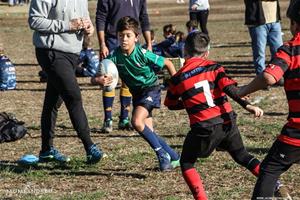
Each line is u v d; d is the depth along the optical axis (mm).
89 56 46469
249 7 37250
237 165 21844
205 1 56594
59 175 21453
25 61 57938
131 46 20812
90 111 33812
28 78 47406
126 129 28797
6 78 41562
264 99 35125
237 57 55406
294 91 14711
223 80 16766
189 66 17359
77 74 46469
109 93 27984
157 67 20969
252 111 15953
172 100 17578
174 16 104375
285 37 68812
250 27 37656
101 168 22156
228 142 17297
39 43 21984
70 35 21969
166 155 21453
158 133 27828
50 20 21688
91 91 40375
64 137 27719
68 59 22094
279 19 37594
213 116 17000
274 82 14508
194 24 44406
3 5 125500
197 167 21828
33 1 21938
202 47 17438
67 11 21938
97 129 28969
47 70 22047
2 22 101500
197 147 17125
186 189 19578
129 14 28156
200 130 16984
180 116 31594
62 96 22047
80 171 21828
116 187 19953
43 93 40531
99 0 28188
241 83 40844
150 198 18797
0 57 42250
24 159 23094
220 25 89500
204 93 17047
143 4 28391
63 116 32531
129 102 28781
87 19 22094
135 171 21656
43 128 23156
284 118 30344
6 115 27797
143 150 24609
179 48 43938
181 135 27312
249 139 26000
